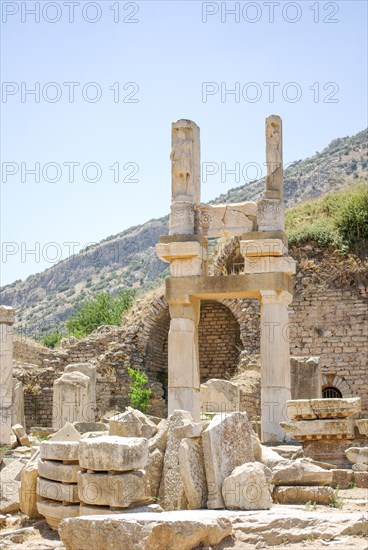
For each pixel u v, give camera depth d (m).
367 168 97.62
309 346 39.41
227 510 13.40
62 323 103.94
